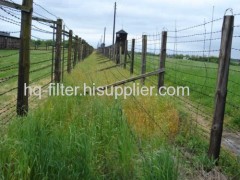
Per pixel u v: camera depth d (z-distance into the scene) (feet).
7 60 95.50
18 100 23.08
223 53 18.29
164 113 25.90
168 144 20.35
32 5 22.75
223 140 25.09
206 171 17.95
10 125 18.25
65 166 14.52
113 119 21.22
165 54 36.58
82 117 21.57
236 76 58.23
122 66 79.20
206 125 27.96
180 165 17.07
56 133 17.03
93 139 17.60
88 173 14.92
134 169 16.30
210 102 37.52
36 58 115.24
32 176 14.16
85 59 122.42
